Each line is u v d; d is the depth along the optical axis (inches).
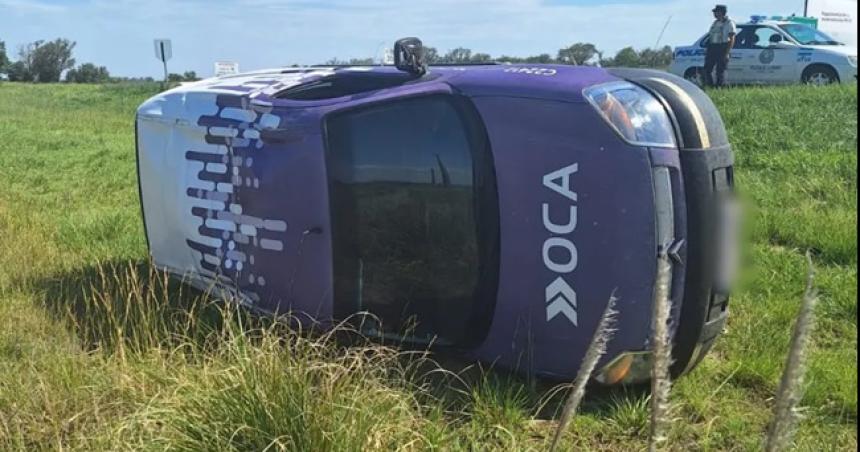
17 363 145.6
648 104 129.5
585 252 129.0
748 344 160.2
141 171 177.0
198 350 145.9
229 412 112.9
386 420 117.3
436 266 141.9
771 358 152.2
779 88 559.8
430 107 141.0
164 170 170.2
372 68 163.3
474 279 139.1
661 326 65.1
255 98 156.3
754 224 235.8
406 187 141.5
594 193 127.6
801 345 58.7
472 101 137.5
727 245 133.0
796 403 59.7
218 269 163.5
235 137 156.4
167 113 169.8
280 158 150.2
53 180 362.0
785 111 447.5
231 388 115.0
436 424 125.4
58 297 181.5
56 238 240.7
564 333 133.9
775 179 313.7
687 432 130.6
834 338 167.5
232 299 160.2
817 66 648.4
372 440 112.0
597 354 70.4
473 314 140.9
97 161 423.5
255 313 158.6
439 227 140.2
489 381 143.2
